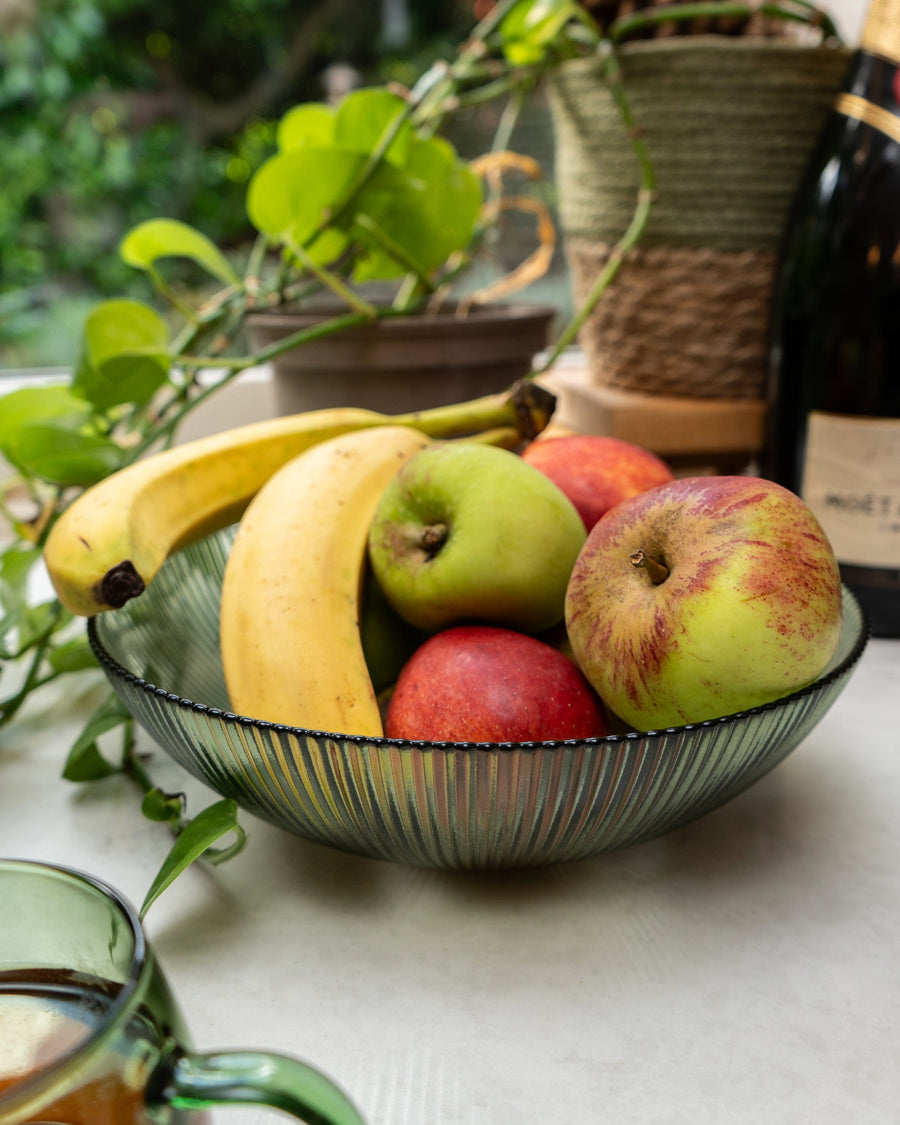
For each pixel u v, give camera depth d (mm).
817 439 625
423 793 333
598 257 793
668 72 697
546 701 379
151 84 1317
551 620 431
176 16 1282
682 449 795
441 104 789
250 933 386
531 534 407
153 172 1319
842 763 506
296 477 476
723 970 362
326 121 747
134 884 418
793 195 723
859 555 625
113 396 604
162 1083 204
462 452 427
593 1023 337
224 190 1357
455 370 691
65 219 1273
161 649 505
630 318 791
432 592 415
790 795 478
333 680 407
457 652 393
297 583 427
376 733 403
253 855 439
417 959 370
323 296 1067
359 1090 311
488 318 684
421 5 1272
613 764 328
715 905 398
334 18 1293
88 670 610
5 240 1232
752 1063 320
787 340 674
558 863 383
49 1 1247
